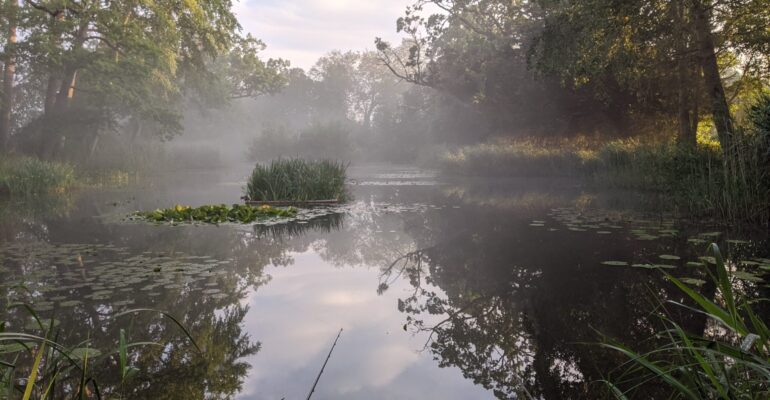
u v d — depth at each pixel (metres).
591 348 3.01
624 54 14.59
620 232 7.14
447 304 3.97
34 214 9.92
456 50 33.66
